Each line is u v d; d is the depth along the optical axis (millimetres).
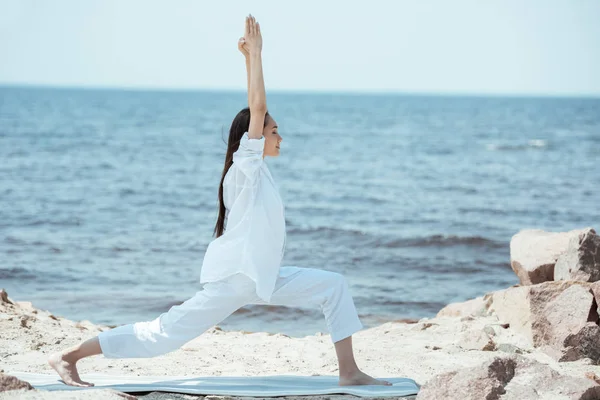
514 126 87312
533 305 6188
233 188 4516
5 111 100375
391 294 12062
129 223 19766
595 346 5695
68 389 4414
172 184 30000
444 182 32000
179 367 5480
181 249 15789
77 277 12664
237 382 4770
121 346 4445
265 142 4641
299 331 9242
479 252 16094
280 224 4449
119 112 109750
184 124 81000
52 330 6684
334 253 15867
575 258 7008
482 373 3922
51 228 18422
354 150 50000
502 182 32094
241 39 4629
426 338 6867
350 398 4434
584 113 136375
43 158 38781
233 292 4387
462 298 11867
